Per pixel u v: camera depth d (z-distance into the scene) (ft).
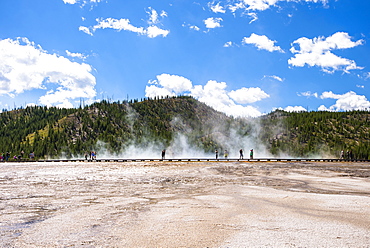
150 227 25.54
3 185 56.75
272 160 173.17
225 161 159.02
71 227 25.68
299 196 42.88
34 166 124.47
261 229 24.85
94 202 37.76
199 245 20.71
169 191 48.24
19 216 29.91
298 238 22.31
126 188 52.11
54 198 40.98
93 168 109.40
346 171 95.09
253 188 52.03
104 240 22.02
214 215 30.22
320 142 602.03
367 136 650.43
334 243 21.22
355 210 33.06
